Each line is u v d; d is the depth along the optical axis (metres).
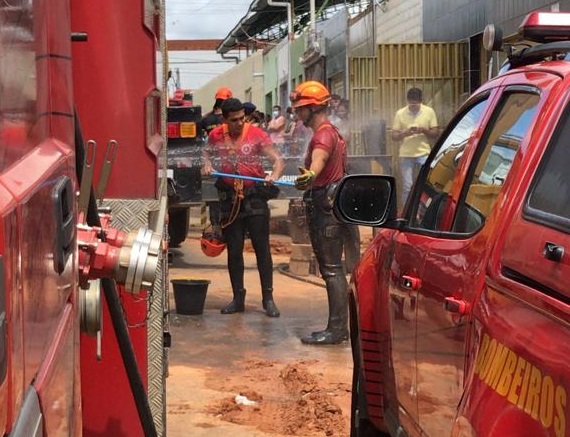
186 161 10.56
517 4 11.34
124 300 3.46
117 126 3.47
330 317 7.25
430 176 3.63
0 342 1.22
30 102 1.69
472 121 3.31
